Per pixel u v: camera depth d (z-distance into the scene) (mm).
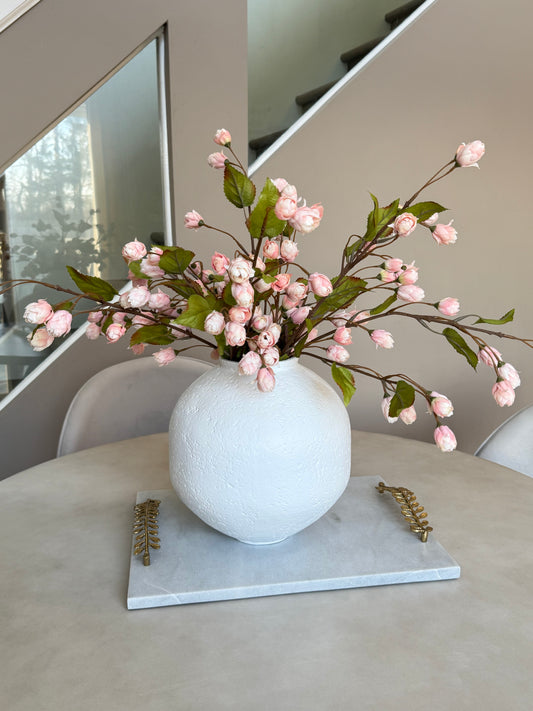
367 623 730
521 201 2268
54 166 1705
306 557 844
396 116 2045
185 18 1741
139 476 1156
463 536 920
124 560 872
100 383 1461
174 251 718
